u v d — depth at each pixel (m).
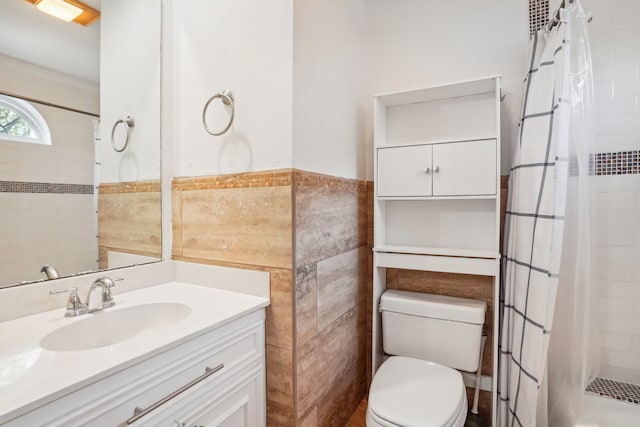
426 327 1.52
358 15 1.75
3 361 0.71
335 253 1.46
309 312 1.24
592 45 1.48
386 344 1.61
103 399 0.68
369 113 1.85
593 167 1.34
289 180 1.14
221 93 1.29
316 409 1.30
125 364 0.71
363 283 1.80
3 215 0.98
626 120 1.43
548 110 1.23
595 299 1.41
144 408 0.76
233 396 1.03
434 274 1.68
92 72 1.22
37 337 0.86
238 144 1.26
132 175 1.33
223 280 1.31
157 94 1.42
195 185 1.38
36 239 1.06
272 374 1.19
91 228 1.21
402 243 1.76
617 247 1.46
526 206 1.30
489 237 1.57
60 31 1.13
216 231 1.32
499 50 1.57
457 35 1.65
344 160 1.57
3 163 0.99
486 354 1.58
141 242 1.36
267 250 1.19
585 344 1.31
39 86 1.07
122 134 1.30
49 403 0.60
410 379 1.31
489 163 1.40
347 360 1.60
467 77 1.62
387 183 1.60
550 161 1.20
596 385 1.44
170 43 1.45
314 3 1.28
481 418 1.59
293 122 1.14
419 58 1.73
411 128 1.72
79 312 1.03
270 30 1.18
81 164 1.18
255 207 1.21
